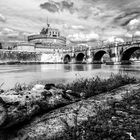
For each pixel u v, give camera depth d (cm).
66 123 431
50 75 2284
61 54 12300
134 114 475
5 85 1323
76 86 928
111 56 7144
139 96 675
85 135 358
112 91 830
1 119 368
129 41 6062
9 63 9325
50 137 364
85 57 9325
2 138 361
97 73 2491
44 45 13212
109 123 414
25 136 369
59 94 653
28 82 1504
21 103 445
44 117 482
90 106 568
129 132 366
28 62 10375
